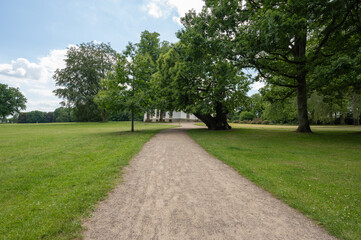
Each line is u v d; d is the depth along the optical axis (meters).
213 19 17.78
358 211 3.98
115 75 20.27
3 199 4.43
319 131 23.64
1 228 3.21
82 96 44.94
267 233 3.21
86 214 3.75
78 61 47.38
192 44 18.38
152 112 21.02
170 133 20.17
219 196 4.78
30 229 3.18
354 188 5.25
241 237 3.07
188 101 22.72
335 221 3.60
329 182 5.71
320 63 15.18
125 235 3.08
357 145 12.80
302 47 18.75
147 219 3.61
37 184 5.34
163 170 6.96
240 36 16.42
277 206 4.29
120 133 19.80
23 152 9.72
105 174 6.15
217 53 16.78
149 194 4.82
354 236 3.13
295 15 12.84
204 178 6.16
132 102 18.97
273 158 8.88
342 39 15.00
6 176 5.96
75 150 10.24
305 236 3.16
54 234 3.09
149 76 20.88
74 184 5.29
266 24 13.17
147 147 11.47
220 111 25.48
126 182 5.67
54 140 14.35
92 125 38.91
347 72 13.45
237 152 10.14
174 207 4.13
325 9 13.05
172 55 23.61
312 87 18.50
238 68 16.56
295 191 5.03
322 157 9.18
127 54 20.30
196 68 19.36
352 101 35.44
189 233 3.16
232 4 17.34
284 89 24.50
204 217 3.72
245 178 6.23
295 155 9.57
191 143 13.48
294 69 17.31
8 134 19.59
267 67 16.95
